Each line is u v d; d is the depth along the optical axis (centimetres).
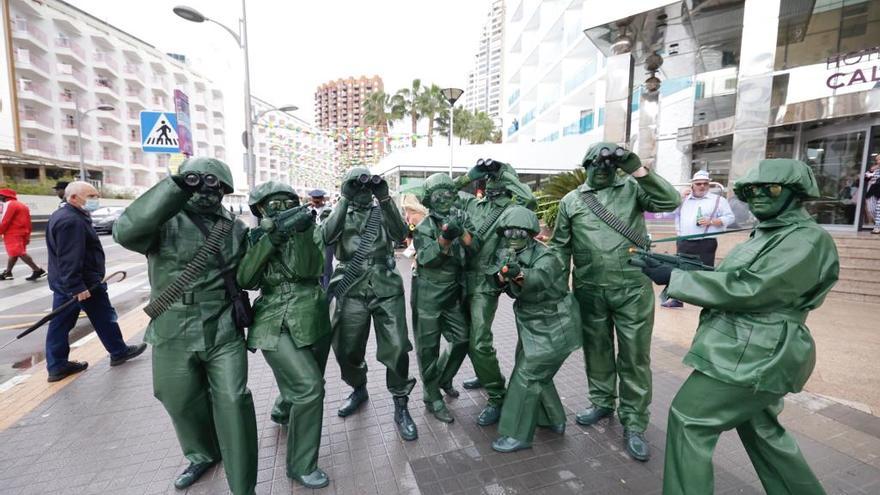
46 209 2283
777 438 200
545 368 271
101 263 425
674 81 1497
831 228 931
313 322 250
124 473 262
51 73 3438
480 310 309
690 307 652
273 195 247
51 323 394
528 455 278
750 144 762
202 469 257
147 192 205
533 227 262
